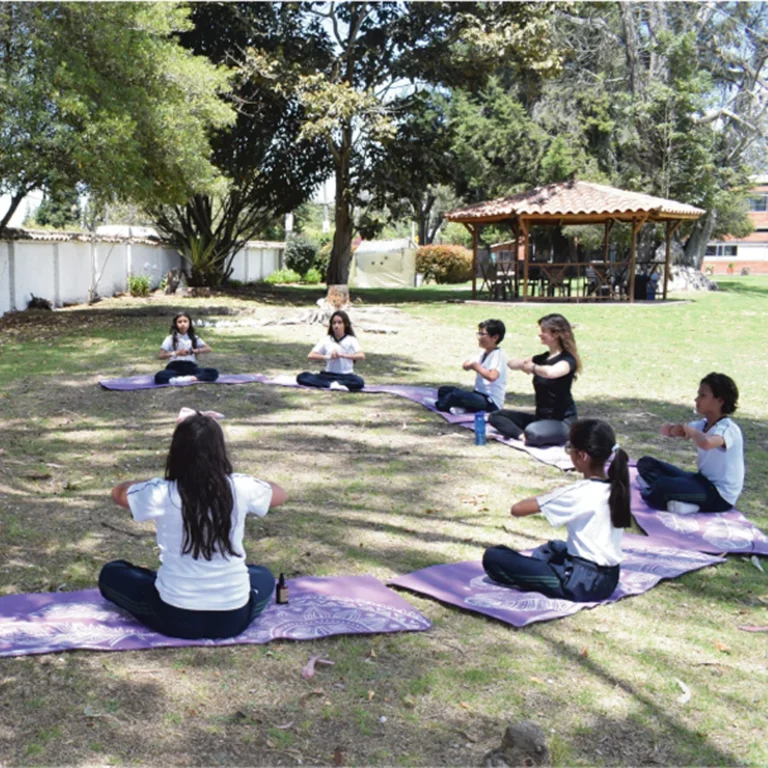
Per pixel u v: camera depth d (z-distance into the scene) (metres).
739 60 31.86
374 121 23.72
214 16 24.30
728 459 5.72
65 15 16.03
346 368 10.24
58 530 5.21
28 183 16.80
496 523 5.58
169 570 3.69
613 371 11.95
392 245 38.72
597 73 35.56
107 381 10.16
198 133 18.22
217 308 20.52
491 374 8.41
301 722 3.17
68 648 3.61
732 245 70.06
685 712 3.35
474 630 3.99
